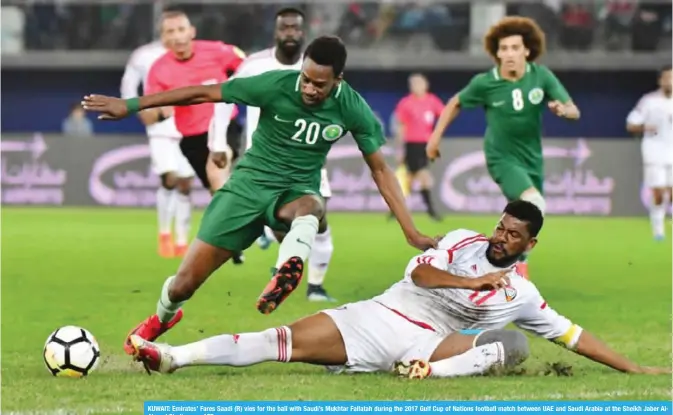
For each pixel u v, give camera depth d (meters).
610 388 18.62
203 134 36.06
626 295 32.25
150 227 53.16
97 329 25.62
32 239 47.25
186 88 19.20
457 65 72.94
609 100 75.19
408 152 58.12
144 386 18.34
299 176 19.72
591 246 46.75
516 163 31.20
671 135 49.56
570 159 62.53
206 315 27.34
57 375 19.08
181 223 41.03
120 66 74.06
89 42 75.56
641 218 62.06
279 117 19.23
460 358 18.91
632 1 73.56
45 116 77.38
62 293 31.70
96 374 19.45
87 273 36.31
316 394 17.92
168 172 40.00
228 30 74.88
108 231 51.03
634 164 62.28
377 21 75.25
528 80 30.69
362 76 75.69
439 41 74.88
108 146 64.56
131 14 75.19
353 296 31.06
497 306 19.09
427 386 18.41
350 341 18.95
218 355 18.62
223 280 34.47
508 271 19.08
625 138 75.44
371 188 62.94
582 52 73.06
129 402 17.30
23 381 18.84
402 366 18.89
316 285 29.77
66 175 64.69
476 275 18.94
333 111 19.23
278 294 17.83
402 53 72.94
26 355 22.08
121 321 26.84
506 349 19.00
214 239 19.62
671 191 52.59
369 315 19.03
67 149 64.69
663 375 19.78
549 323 19.62
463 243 18.92
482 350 18.95
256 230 19.95
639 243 48.22
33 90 77.12
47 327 25.94
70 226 53.38
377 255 42.12
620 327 26.28
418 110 57.78
